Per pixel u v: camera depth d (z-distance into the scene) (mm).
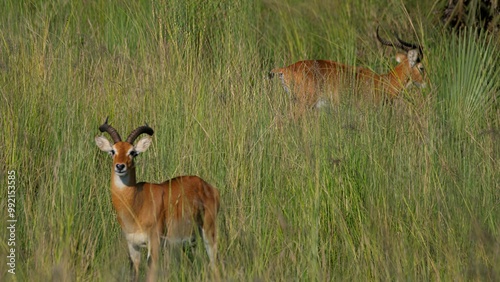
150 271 13742
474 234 14562
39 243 13961
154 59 21250
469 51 23328
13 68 19516
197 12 24125
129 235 14477
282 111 19578
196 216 14867
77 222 14758
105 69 20531
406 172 17062
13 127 17656
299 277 14062
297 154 17250
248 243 14562
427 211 16047
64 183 15391
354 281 14188
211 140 17469
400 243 14742
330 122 18344
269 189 16453
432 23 27719
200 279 13852
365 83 23500
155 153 17250
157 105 19172
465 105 21422
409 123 18953
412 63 25047
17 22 24219
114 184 14383
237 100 19078
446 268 14406
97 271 13727
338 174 16672
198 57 22500
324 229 15773
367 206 16094
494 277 13727
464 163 17547
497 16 26391
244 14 25578
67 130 17359
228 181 16438
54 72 19891
